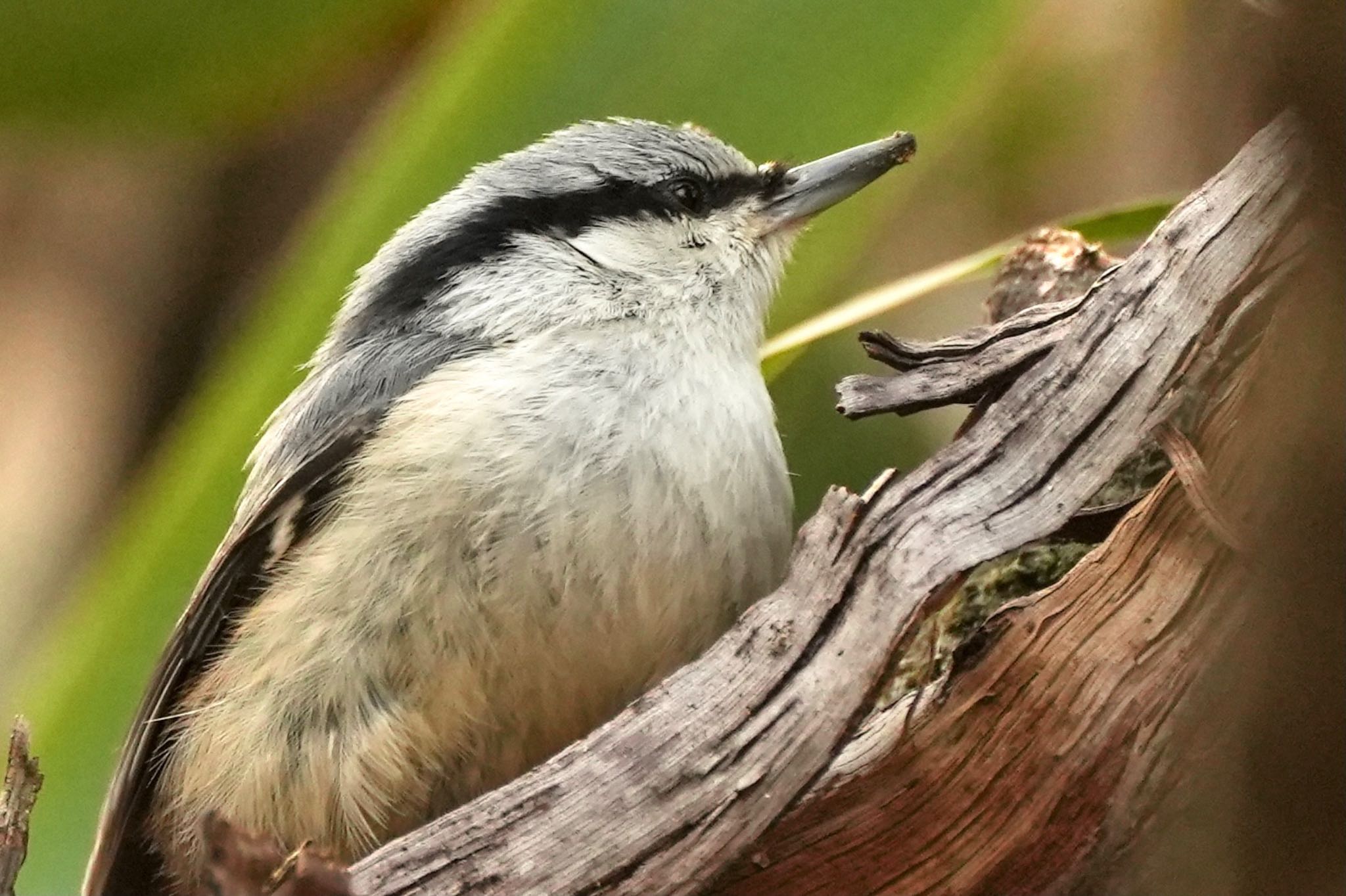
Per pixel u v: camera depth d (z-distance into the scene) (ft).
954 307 7.09
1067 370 6.74
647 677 6.82
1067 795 6.72
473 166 6.90
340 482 6.84
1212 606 6.71
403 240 6.90
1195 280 6.73
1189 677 6.71
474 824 6.72
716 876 6.72
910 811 6.73
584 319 6.87
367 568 6.81
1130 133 7.01
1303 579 6.65
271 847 6.70
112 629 6.93
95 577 6.93
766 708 6.72
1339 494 6.65
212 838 6.70
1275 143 6.73
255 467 6.90
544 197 6.90
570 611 6.81
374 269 6.91
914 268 7.09
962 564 6.73
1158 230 6.74
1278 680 6.65
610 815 6.72
